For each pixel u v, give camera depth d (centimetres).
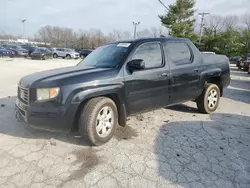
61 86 303
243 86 1075
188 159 308
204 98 507
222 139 380
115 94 350
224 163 301
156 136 383
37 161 291
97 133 330
